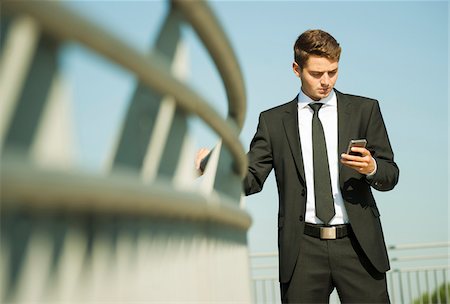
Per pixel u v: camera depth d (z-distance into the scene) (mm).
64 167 869
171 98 1473
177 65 1597
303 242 3916
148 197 1183
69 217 989
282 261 3947
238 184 2756
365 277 3855
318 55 3898
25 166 776
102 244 1101
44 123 915
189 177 1691
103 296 1108
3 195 757
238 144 2332
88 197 932
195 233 1786
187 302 1681
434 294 8930
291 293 3902
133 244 1258
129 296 1226
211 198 1858
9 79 828
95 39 964
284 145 4055
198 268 1830
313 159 3939
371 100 4086
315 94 3977
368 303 3832
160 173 1526
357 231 3814
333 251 3863
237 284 2572
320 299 3898
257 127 4219
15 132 871
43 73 919
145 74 1222
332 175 3941
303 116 4086
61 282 975
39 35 882
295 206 3945
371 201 3928
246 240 2928
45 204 846
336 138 4004
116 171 1076
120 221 1183
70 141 932
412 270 9016
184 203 1468
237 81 2221
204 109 1731
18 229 893
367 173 3715
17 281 885
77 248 1022
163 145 1479
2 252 833
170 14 1511
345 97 4090
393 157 3990
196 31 1697
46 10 831
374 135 4004
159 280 1423
